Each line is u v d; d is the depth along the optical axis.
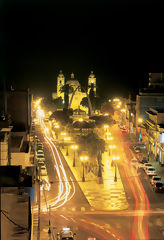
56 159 96.31
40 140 121.31
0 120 52.09
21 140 68.94
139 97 126.25
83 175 77.56
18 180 31.70
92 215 58.47
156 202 65.12
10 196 29.75
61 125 127.06
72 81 194.12
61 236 48.03
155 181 73.00
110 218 57.19
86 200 65.81
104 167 88.25
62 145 109.00
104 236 50.34
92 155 83.88
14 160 61.75
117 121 159.25
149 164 87.12
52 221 55.62
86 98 170.00
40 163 88.62
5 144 46.91
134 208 61.88
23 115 78.56
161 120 96.75
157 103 126.31
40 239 48.88
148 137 104.19
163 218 57.34
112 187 73.75
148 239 49.44
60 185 74.69
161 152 90.62
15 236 28.70
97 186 74.31
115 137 125.81
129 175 82.06
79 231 52.06
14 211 29.73
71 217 57.53
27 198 31.02
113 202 64.88
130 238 49.75
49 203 64.12
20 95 78.12
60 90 178.62
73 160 92.69
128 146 112.12
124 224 54.78
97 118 120.62
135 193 70.12
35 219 56.56
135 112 132.50
